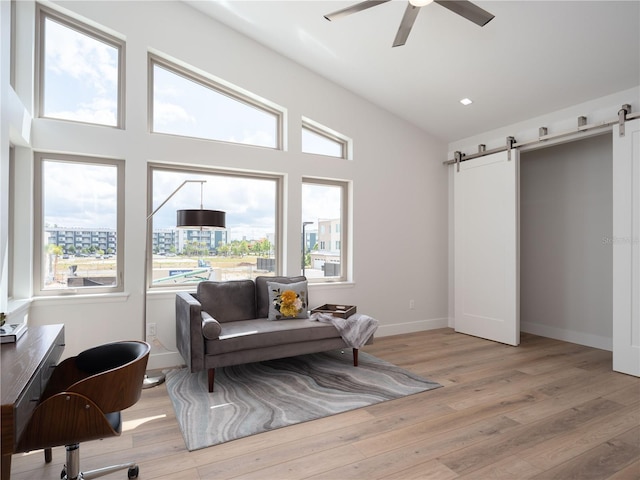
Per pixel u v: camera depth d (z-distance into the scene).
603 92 3.52
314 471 1.87
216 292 3.48
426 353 3.92
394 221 4.78
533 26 2.89
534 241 4.88
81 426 1.46
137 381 1.65
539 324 4.80
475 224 4.69
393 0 2.89
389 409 2.58
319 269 4.42
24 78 2.87
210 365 2.84
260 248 4.06
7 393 1.20
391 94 4.33
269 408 2.57
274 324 3.33
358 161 4.51
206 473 1.85
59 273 3.14
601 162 4.19
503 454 2.02
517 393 2.85
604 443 2.13
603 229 4.16
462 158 4.96
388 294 4.73
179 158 3.48
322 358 3.74
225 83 3.75
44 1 2.97
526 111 4.07
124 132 3.25
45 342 1.78
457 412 2.53
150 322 3.38
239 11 3.46
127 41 3.27
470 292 4.75
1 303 2.30
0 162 2.25
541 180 4.80
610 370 3.38
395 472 1.86
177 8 3.49
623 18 2.68
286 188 4.06
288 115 4.05
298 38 3.67
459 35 3.14
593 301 4.23
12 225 2.88
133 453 2.03
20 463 1.93
